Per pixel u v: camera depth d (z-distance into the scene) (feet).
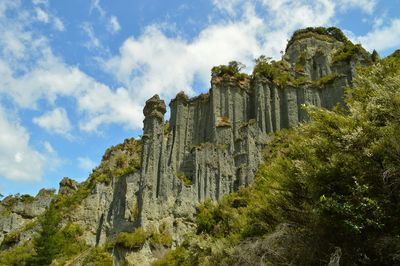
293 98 285.02
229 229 115.75
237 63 313.32
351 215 56.08
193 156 248.32
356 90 80.64
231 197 144.77
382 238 54.03
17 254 237.66
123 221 209.26
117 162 286.66
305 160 68.33
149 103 242.17
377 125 63.31
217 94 286.25
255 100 286.46
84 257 197.06
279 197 75.15
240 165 245.65
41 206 325.21
